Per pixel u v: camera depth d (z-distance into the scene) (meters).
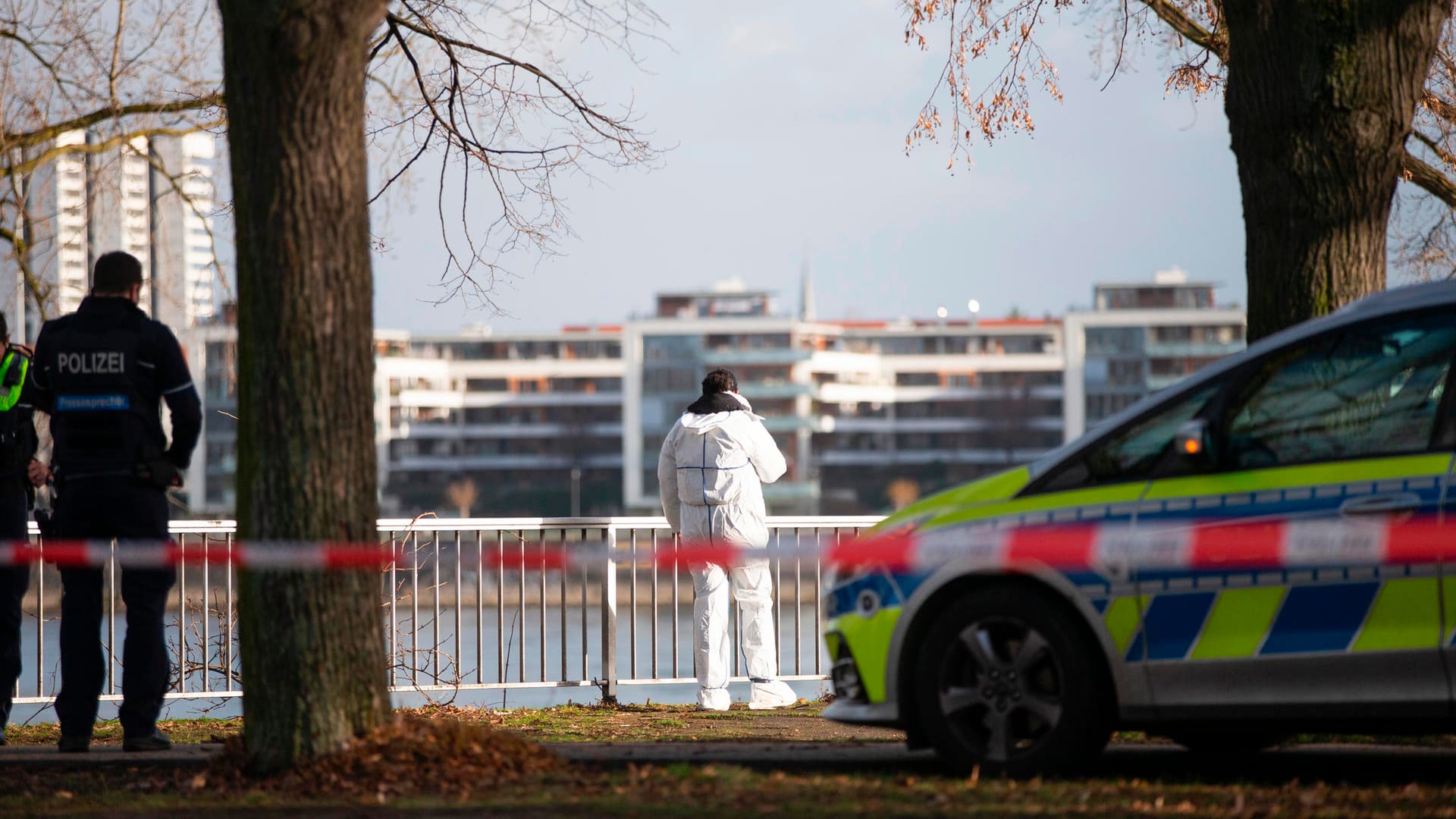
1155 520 20.17
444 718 32.50
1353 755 25.27
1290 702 19.47
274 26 20.53
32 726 32.62
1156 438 20.73
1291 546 19.14
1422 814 18.78
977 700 21.16
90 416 25.09
